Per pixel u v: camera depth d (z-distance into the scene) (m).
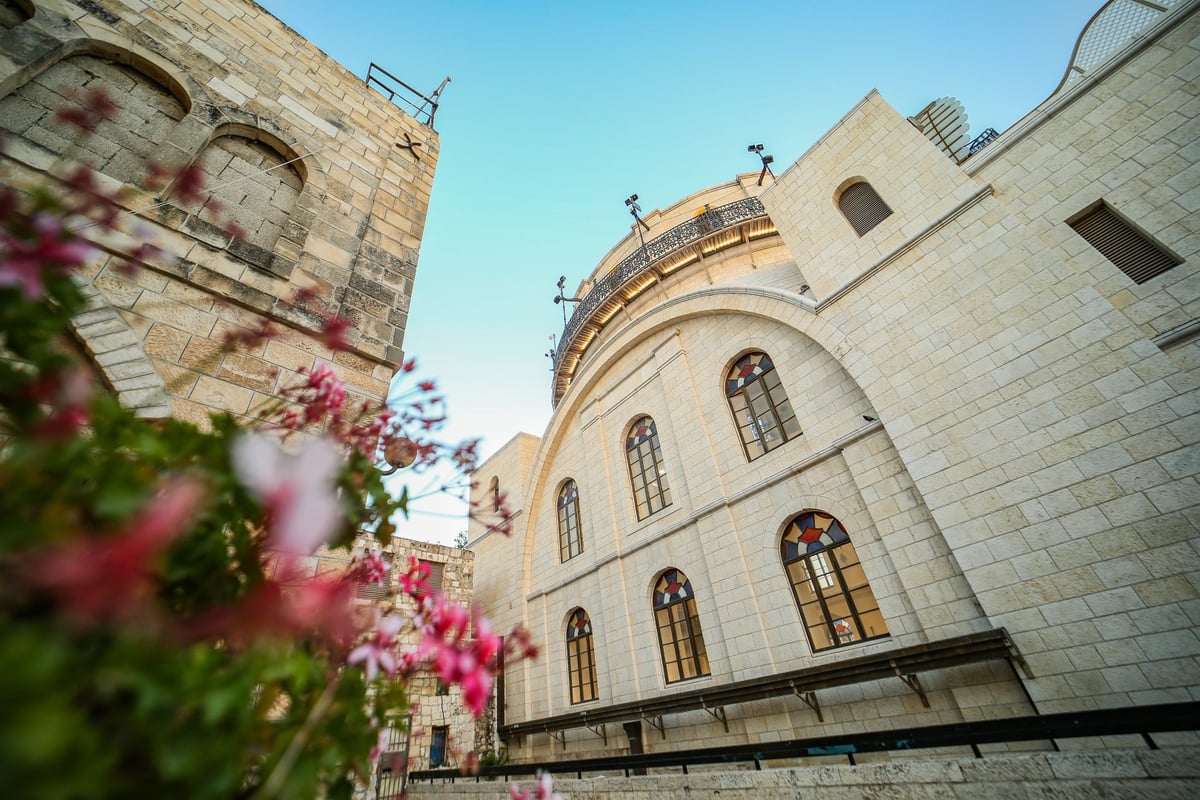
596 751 13.41
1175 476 6.22
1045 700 6.44
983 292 8.60
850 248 10.98
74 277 4.02
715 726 10.70
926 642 7.95
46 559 0.95
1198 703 3.83
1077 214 8.07
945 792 4.28
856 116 11.94
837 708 8.88
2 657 0.83
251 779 1.44
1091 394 7.09
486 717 16.88
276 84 6.96
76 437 1.44
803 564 10.55
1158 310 6.93
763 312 12.89
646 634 13.19
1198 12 7.72
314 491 1.34
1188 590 5.81
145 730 1.08
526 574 18.81
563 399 19.92
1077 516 6.76
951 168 9.86
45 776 0.86
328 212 6.51
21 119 4.59
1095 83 8.45
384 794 10.16
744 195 20.92
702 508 12.62
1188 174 7.23
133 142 5.22
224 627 1.27
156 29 5.99
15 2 4.98
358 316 5.97
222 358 4.56
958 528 7.74
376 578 2.47
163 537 1.04
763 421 12.64
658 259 18.41
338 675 1.65
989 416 7.92
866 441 9.83
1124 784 3.61
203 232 5.09
